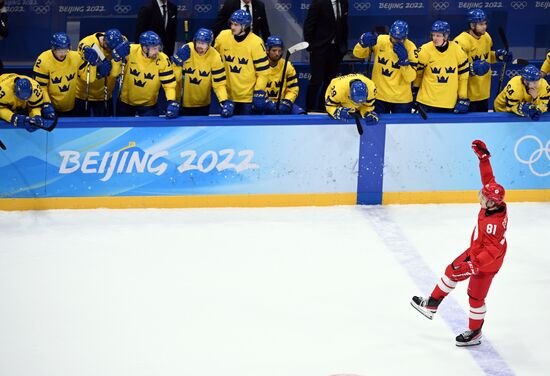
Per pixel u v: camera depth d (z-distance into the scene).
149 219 30.58
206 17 37.72
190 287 25.50
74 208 31.16
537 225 31.16
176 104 31.03
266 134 31.39
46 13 36.50
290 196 32.16
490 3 38.75
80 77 31.64
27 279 25.67
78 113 32.81
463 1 38.53
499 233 21.56
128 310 23.98
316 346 22.34
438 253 28.52
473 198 33.16
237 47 32.25
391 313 24.30
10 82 29.70
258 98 32.22
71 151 30.53
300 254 28.08
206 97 32.59
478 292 22.02
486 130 32.47
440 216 31.80
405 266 27.47
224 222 30.56
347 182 32.31
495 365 21.81
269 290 25.45
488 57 35.31
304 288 25.64
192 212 31.38
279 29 38.22
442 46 32.78
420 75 33.69
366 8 38.19
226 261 27.38
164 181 31.34
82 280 25.72
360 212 31.94
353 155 32.06
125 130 30.64
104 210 31.20
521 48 39.50
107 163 30.88
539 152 33.00
